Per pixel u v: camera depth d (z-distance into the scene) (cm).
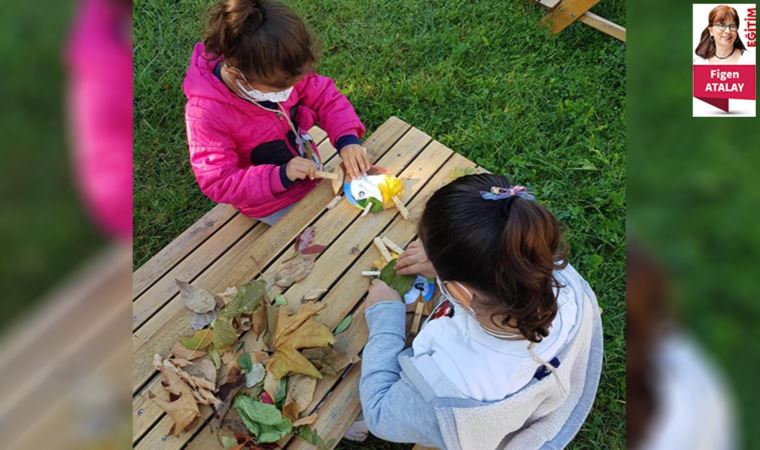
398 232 163
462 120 257
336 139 194
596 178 238
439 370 116
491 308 105
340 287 152
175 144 251
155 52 273
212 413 133
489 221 99
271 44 150
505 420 113
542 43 279
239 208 185
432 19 288
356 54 279
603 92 261
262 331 144
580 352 131
